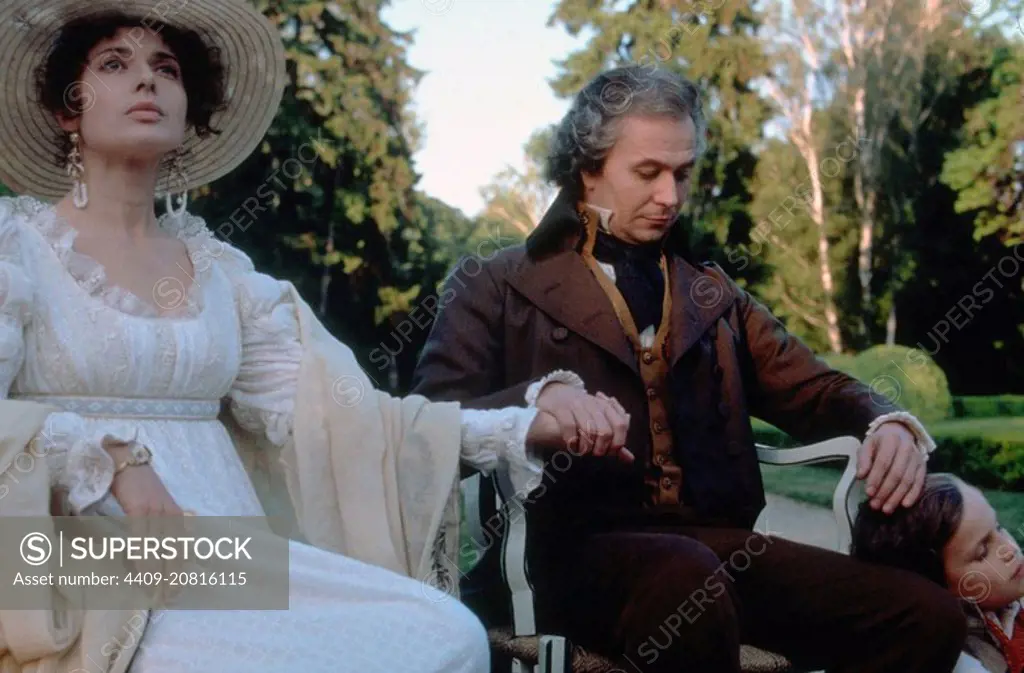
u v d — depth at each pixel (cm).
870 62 1557
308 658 195
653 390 278
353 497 234
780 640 263
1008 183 1541
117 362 217
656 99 284
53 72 235
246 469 248
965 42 1605
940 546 271
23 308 210
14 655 188
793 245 1500
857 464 278
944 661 250
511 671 261
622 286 285
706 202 1459
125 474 196
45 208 228
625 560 247
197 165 267
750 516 283
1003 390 1457
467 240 1244
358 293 1302
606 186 288
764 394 300
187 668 192
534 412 236
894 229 1572
